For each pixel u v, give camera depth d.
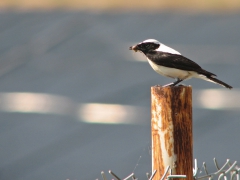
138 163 12.74
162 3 31.05
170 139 5.96
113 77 20.09
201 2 30.34
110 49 23.78
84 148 14.12
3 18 29.69
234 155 12.78
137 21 28.20
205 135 14.46
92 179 12.04
